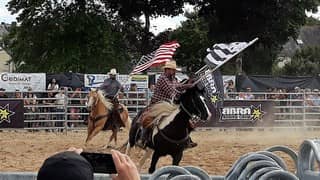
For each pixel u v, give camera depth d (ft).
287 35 169.07
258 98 93.86
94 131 61.67
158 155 37.06
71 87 91.71
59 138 74.43
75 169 7.19
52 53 154.51
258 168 22.22
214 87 86.28
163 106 36.50
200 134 82.48
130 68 169.48
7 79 89.56
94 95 61.52
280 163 24.90
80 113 85.87
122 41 163.94
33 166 47.88
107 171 9.24
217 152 58.75
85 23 154.51
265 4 161.89
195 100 35.27
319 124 92.27
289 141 72.43
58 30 153.69
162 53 48.88
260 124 89.35
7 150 59.47
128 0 164.35
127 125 62.18
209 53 47.70
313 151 22.68
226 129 88.17
